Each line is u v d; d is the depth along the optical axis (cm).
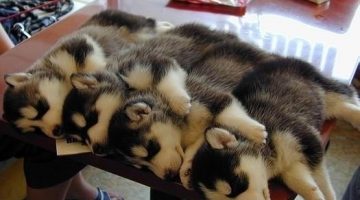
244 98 71
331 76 82
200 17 101
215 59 78
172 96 68
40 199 86
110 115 68
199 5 106
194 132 68
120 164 67
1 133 76
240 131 64
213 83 73
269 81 72
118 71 75
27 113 70
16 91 73
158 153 64
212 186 59
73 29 94
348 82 82
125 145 63
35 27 117
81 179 103
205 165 60
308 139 66
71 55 79
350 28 99
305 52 90
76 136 69
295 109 69
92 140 66
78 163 81
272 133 65
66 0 129
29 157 80
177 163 64
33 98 71
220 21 100
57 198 88
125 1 106
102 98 69
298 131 66
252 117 67
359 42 94
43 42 90
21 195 113
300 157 66
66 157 71
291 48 91
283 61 77
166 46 81
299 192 64
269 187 65
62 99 73
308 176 65
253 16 102
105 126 67
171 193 65
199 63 78
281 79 73
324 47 92
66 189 90
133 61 75
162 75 71
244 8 104
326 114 76
